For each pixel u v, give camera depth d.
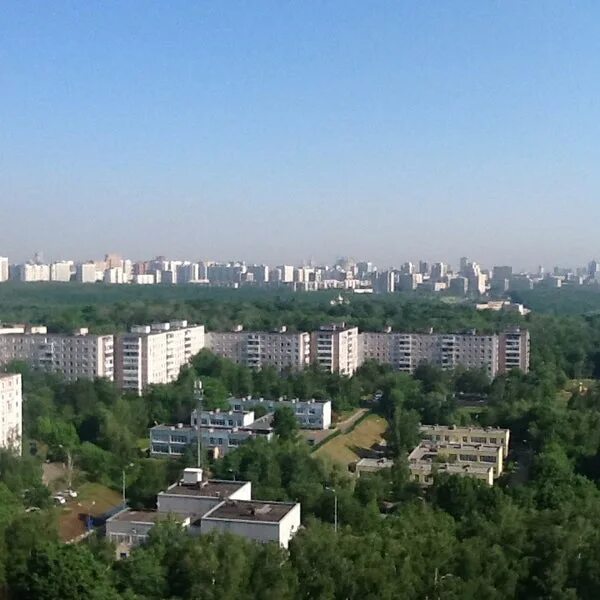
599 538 155.38
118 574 149.62
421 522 180.62
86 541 182.25
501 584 147.88
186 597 143.50
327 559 147.88
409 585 143.12
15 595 140.62
